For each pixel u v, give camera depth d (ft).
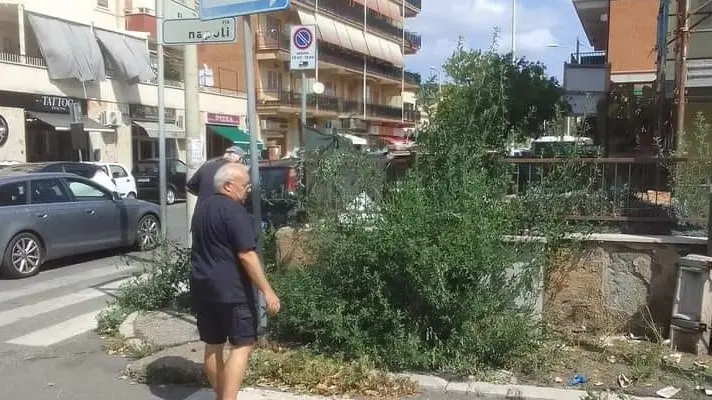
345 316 18.07
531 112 26.71
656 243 19.19
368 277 17.71
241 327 13.62
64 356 19.57
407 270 16.89
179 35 21.30
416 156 19.95
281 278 19.81
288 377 16.69
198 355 18.29
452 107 20.43
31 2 85.35
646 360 17.10
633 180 20.36
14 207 31.81
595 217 20.29
